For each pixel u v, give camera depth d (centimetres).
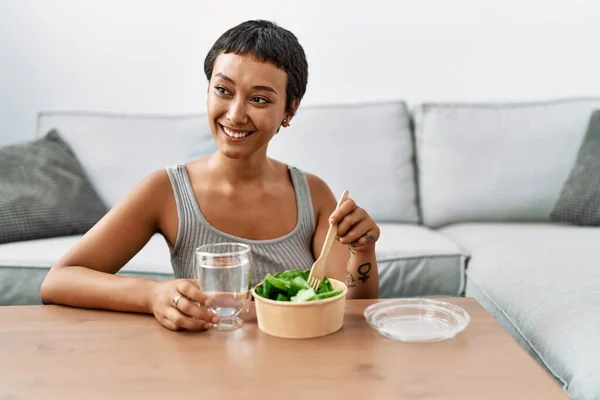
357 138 225
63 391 66
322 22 249
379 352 75
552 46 247
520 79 250
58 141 222
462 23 248
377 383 67
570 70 248
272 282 82
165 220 112
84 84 254
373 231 99
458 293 177
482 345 77
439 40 249
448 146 226
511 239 183
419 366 71
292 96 103
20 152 208
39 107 255
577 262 149
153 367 72
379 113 230
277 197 115
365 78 252
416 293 176
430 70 251
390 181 222
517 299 136
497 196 220
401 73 251
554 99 248
